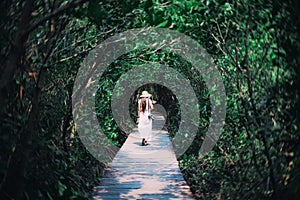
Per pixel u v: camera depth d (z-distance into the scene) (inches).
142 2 173.3
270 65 142.3
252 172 164.1
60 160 172.7
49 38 134.8
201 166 281.1
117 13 186.9
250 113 156.6
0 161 119.9
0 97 99.0
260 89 161.9
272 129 135.0
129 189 241.9
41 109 176.1
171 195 226.8
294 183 119.3
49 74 192.1
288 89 127.9
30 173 134.5
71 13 135.0
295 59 123.0
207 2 172.9
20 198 121.8
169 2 179.8
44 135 172.6
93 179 253.1
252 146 152.9
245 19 158.7
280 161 130.7
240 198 162.1
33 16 132.6
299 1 116.6
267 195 137.5
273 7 130.5
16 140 127.6
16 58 99.0
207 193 221.6
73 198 167.9
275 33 132.7
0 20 110.7
